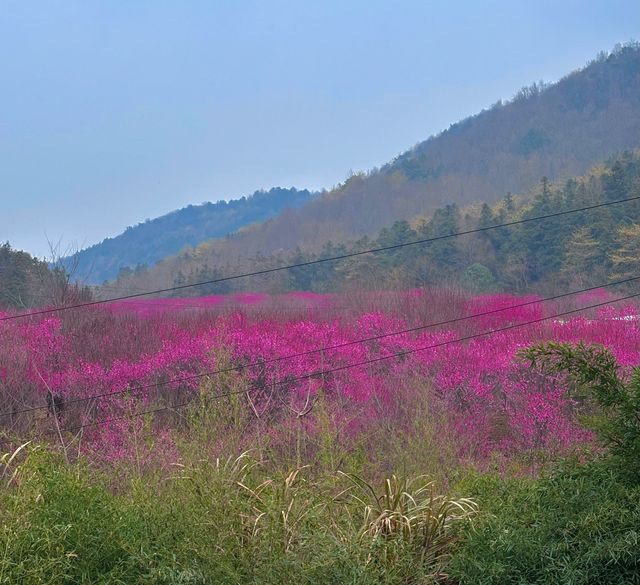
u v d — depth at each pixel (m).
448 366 14.78
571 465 6.84
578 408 12.67
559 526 6.04
